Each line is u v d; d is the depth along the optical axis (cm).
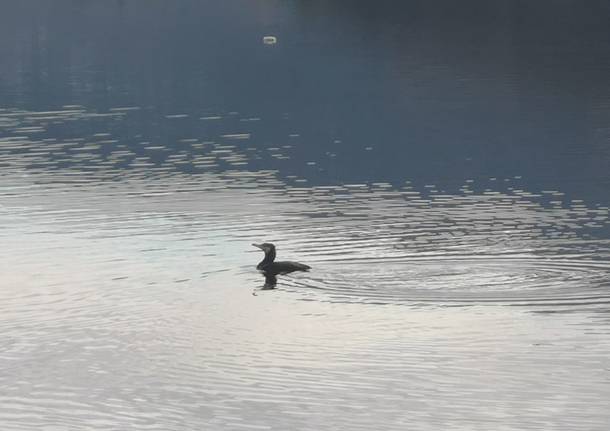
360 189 3797
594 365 2305
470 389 2214
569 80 5947
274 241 3144
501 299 2611
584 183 3828
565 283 2716
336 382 2255
